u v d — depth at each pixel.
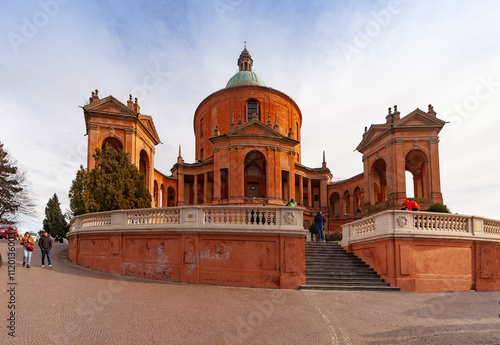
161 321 7.23
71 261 17.27
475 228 15.02
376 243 15.08
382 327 7.38
